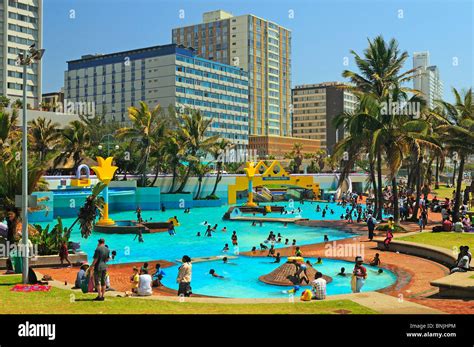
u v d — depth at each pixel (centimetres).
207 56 18000
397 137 4259
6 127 4125
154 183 7594
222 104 15700
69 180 6000
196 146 7756
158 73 14250
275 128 18688
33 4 12088
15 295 1712
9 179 2595
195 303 1622
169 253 3466
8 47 11562
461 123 4325
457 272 2100
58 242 2912
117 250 3606
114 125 11119
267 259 3122
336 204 8194
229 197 8506
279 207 6975
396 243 3281
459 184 4409
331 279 2439
